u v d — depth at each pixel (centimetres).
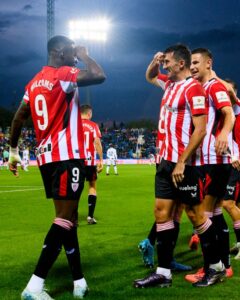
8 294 418
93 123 864
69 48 414
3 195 1362
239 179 555
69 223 397
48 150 399
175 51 432
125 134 5731
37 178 2216
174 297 405
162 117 479
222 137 442
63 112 402
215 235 444
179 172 410
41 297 385
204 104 415
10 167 449
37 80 410
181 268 500
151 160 4250
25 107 421
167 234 436
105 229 774
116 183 1858
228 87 514
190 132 423
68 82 399
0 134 4750
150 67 538
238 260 545
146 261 511
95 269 504
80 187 402
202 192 430
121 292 421
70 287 437
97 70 400
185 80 431
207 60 478
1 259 557
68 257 409
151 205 1116
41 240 679
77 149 402
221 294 415
